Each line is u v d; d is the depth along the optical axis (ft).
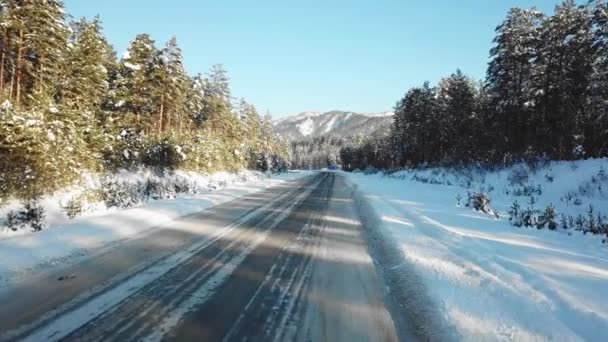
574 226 38.88
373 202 60.75
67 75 82.94
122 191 51.93
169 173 88.84
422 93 200.44
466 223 39.60
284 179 138.92
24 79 87.97
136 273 19.74
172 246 25.63
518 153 107.34
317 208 51.24
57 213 39.37
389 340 13.98
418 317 16.14
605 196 53.11
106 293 16.85
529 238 32.68
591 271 22.76
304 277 20.61
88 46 84.53
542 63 110.32
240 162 157.28
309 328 14.51
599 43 90.63
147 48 106.93
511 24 120.67
